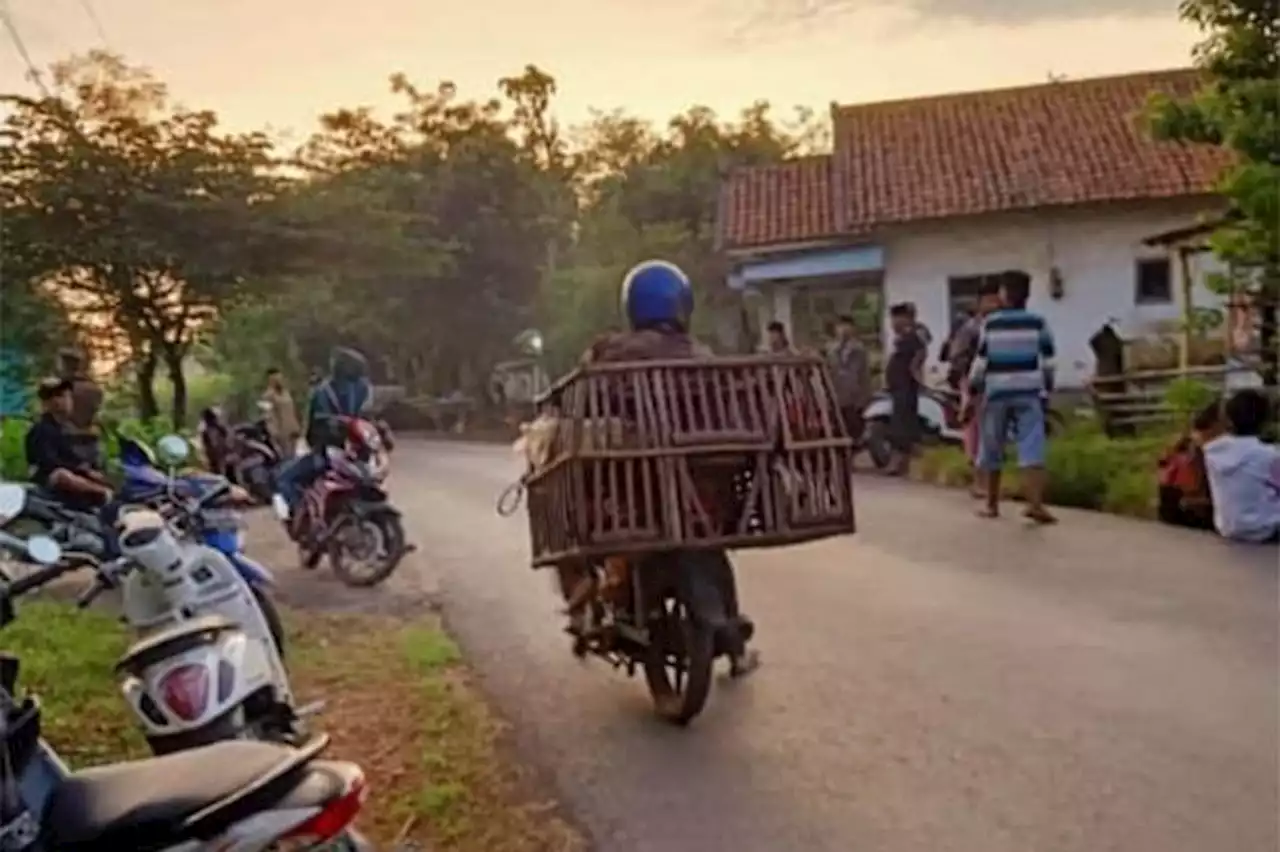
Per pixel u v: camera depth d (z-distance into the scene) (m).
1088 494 14.27
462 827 5.83
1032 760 6.45
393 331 41.53
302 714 6.02
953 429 19.11
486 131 43.38
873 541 12.36
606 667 8.50
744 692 7.76
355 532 11.64
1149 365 23.41
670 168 43.03
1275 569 10.41
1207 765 6.30
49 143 27.72
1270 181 14.68
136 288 28.48
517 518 15.41
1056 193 25.80
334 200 31.81
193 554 6.71
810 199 28.84
